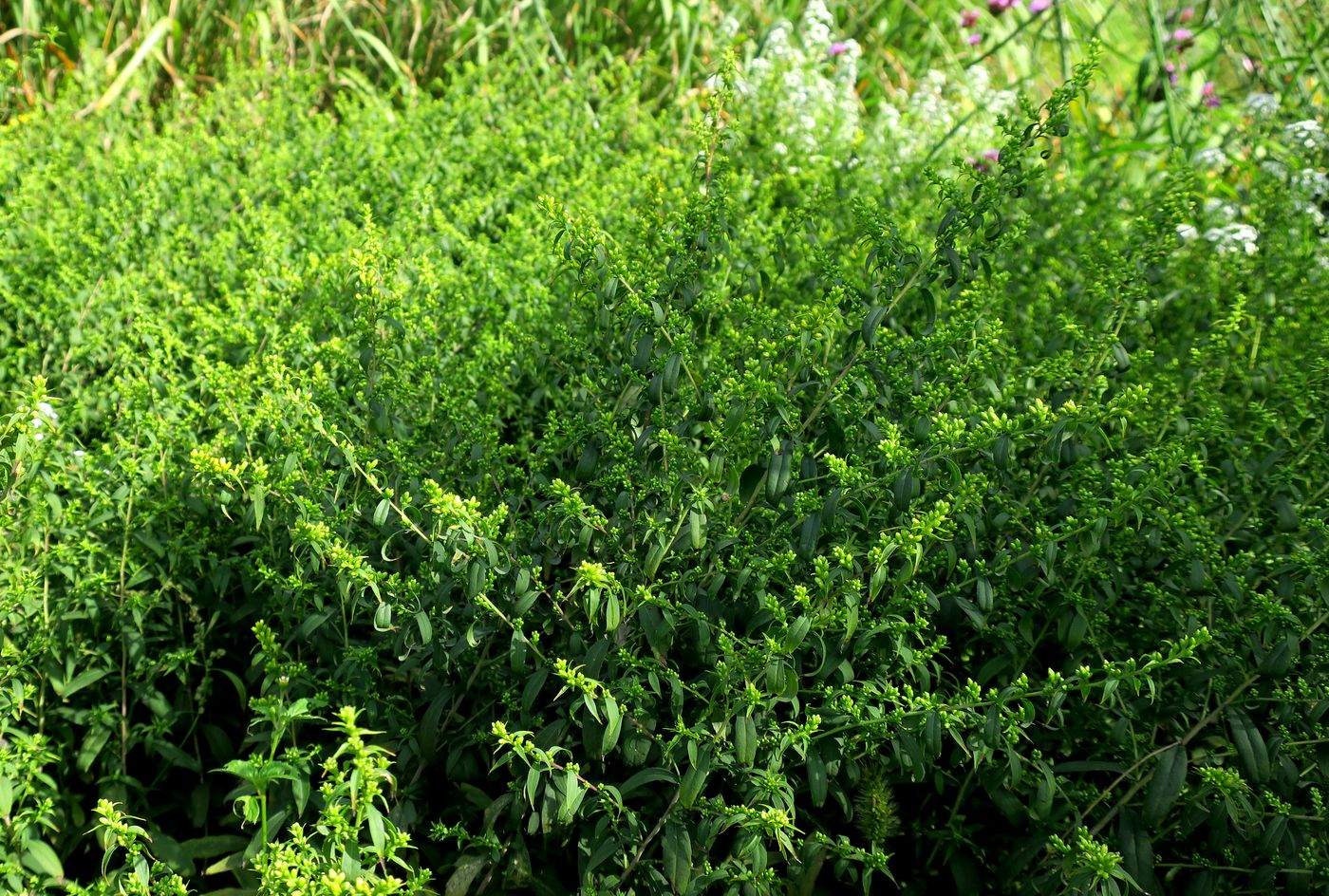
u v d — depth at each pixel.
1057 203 4.34
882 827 2.46
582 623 2.59
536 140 5.27
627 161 4.77
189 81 6.14
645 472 2.65
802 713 2.50
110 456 2.94
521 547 2.70
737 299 3.06
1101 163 5.18
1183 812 2.47
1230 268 3.79
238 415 2.92
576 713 2.40
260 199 4.67
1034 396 3.11
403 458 2.81
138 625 2.75
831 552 2.54
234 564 2.89
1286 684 2.42
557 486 2.34
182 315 3.67
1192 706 2.52
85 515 2.77
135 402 2.95
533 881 2.52
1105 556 2.68
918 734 2.30
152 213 4.03
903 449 2.30
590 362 2.95
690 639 2.57
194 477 2.87
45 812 2.45
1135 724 2.57
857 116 6.18
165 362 3.22
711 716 2.33
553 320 3.42
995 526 2.66
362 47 6.89
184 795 2.86
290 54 6.70
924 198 4.64
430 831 2.51
